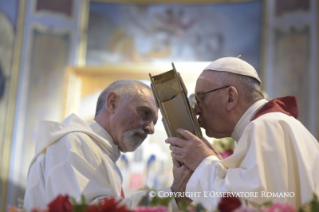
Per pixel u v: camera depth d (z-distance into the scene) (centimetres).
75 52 755
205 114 283
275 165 230
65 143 275
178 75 271
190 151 260
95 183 257
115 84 313
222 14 761
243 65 285
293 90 692
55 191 252
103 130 301
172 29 769
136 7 780
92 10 775
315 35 702
